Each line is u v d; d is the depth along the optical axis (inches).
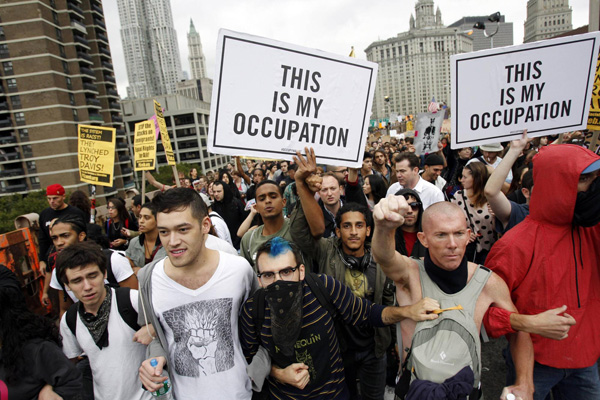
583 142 255.9
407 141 563.8
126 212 213.8
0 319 74.8
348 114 98.6
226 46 88.0
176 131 3499.0
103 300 89.2
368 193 199.3
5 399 69.0
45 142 2092.8
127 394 90.0
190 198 75.0
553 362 81.7
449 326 67.6
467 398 64.7
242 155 92.1
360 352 96.6
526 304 84.0
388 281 100.0
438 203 72.4
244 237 134.8
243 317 82.0
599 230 81.5
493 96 108.0
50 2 2106.3
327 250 108.5
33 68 2026.3
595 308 83.1
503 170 105.3
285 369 78.6
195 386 79.5
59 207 183.9
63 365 78.4
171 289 78.2
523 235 83.8
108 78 2642.7
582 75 104.7
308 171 93.1
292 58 92.4
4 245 169.0
